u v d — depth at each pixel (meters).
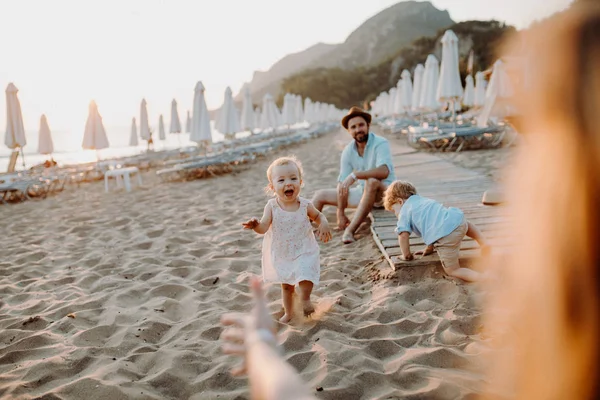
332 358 2.68
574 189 0.56
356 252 4.84
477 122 16.95
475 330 2.89
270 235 3.29
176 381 2.60
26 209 10.06
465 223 3.64
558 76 0.54
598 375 0.57
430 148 14.76
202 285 4.19
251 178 12.21
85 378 2.59
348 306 3.52
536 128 0.59
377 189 5.36
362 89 120.75
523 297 0.65
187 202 9.01
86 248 5.81
